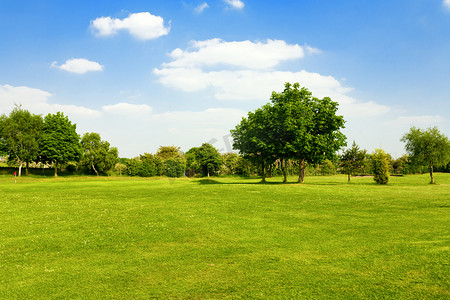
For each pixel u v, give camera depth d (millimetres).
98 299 6375
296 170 74938
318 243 10250
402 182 46969
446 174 66188
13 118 63656
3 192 28438
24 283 7301
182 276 7531
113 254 9531
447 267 7391
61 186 36250
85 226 13469
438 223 12891
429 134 45969
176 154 66938
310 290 6484
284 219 14625
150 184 39312
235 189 28766
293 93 40500
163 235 11766
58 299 6422
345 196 23531
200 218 14977
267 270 7766
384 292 6270
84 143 76938
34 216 15914
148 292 6645
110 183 42188
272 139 39062
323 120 38969
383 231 11656
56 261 8945
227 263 8406
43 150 65438
